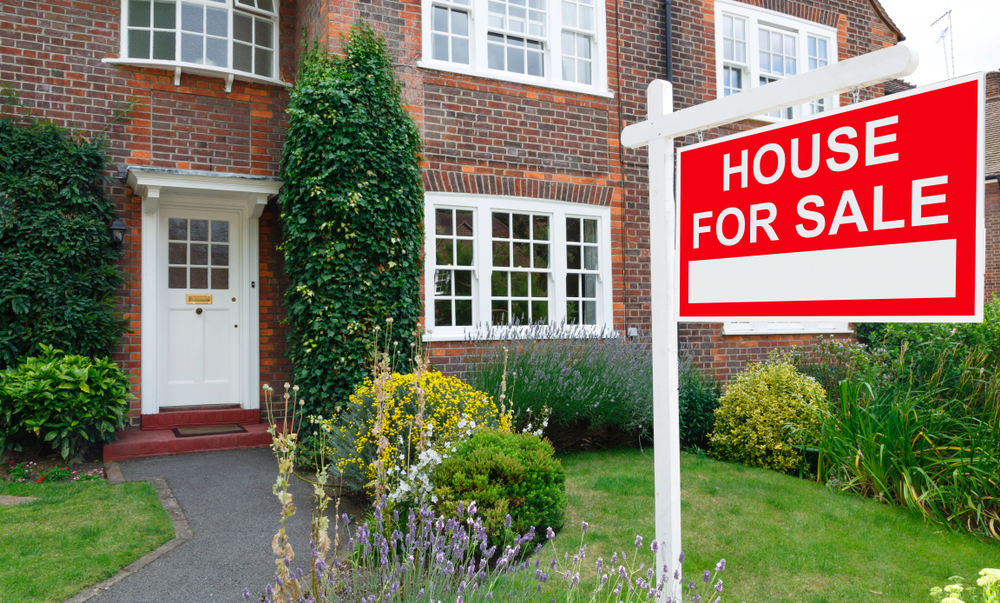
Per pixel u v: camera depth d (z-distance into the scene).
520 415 6.14
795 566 3.68
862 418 5.19
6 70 6.38
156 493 5.06
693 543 4.04
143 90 6.93
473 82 7.39
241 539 4.14
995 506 4.25
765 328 9.05
